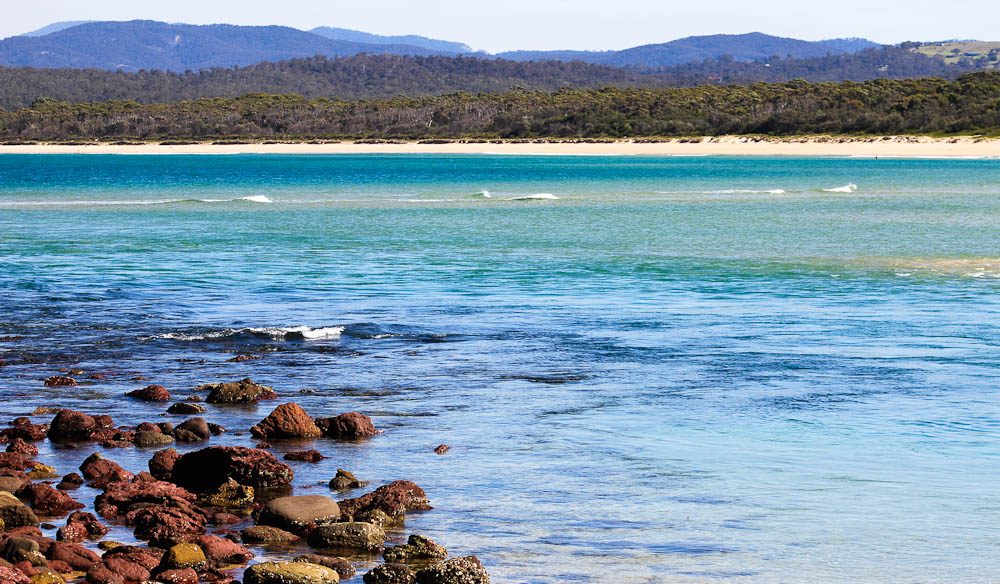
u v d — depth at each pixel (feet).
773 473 47.88
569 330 86.38
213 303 101.19
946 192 294.46
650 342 81.05
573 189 326.03
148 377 68.69
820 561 37.68
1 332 84.89
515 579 35.86
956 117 621.72
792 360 73.97
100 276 121.08
